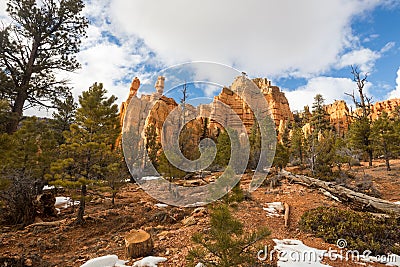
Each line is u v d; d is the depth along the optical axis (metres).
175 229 5.60
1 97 11.16
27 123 9.94
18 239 5.68
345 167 16.48
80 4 13.40
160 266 3.65
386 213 6.66
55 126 16.20
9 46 11.76
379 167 15.62
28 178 8.12
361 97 21.84
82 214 6.83
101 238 5.59
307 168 15.18
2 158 5.92
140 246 4.11
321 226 5.37
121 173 9.59
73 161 7.06
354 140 17.67
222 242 2.76
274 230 5.43
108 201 9.61
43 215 7.59
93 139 7.32
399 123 16.23
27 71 12.15
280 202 7.88
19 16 12.26
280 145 12.30
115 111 8.11
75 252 4.81
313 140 13.96
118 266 3.75
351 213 6.01
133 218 6.91
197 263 3.54
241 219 5.95
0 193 7.20
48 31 13.02
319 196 8.72
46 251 4.96
